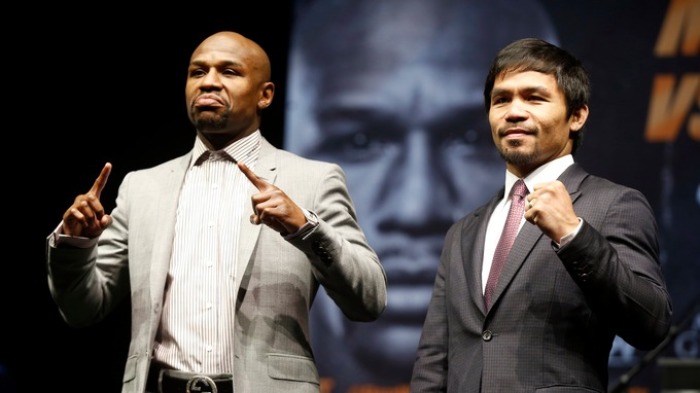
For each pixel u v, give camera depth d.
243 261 3.97
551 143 3.90
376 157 7.82
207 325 3.96
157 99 8.25
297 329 3.99
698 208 7.47
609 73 7.68
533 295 3.69
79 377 8.17
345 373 7.62
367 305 4.02
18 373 8.12
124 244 4.34
